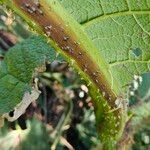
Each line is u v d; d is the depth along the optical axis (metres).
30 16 0.10
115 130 0.12
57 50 0.10
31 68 0.11
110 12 0.11
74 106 0.21
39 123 0.19
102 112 0.12
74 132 0.21
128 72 0.11
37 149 0.19
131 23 0.11
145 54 0.11
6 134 0.18
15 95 0.11
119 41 0.11
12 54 0.11
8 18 0.10
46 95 0.20
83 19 0.11
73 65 0.10
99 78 0.11
